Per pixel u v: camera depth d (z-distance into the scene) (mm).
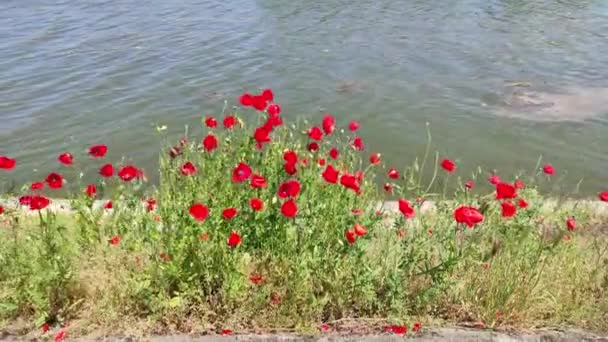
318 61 6684
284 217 2484
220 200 2490
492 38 7559
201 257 2404
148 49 7000
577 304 2512
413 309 2477
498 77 6332
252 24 7969
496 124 5234
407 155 4676
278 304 2406
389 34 7652
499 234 2605
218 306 2395
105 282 2445
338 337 2350
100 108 5484
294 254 2453
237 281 2385
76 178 4004
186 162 2668
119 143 4855
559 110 5531
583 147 4848
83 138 4938
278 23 8023
